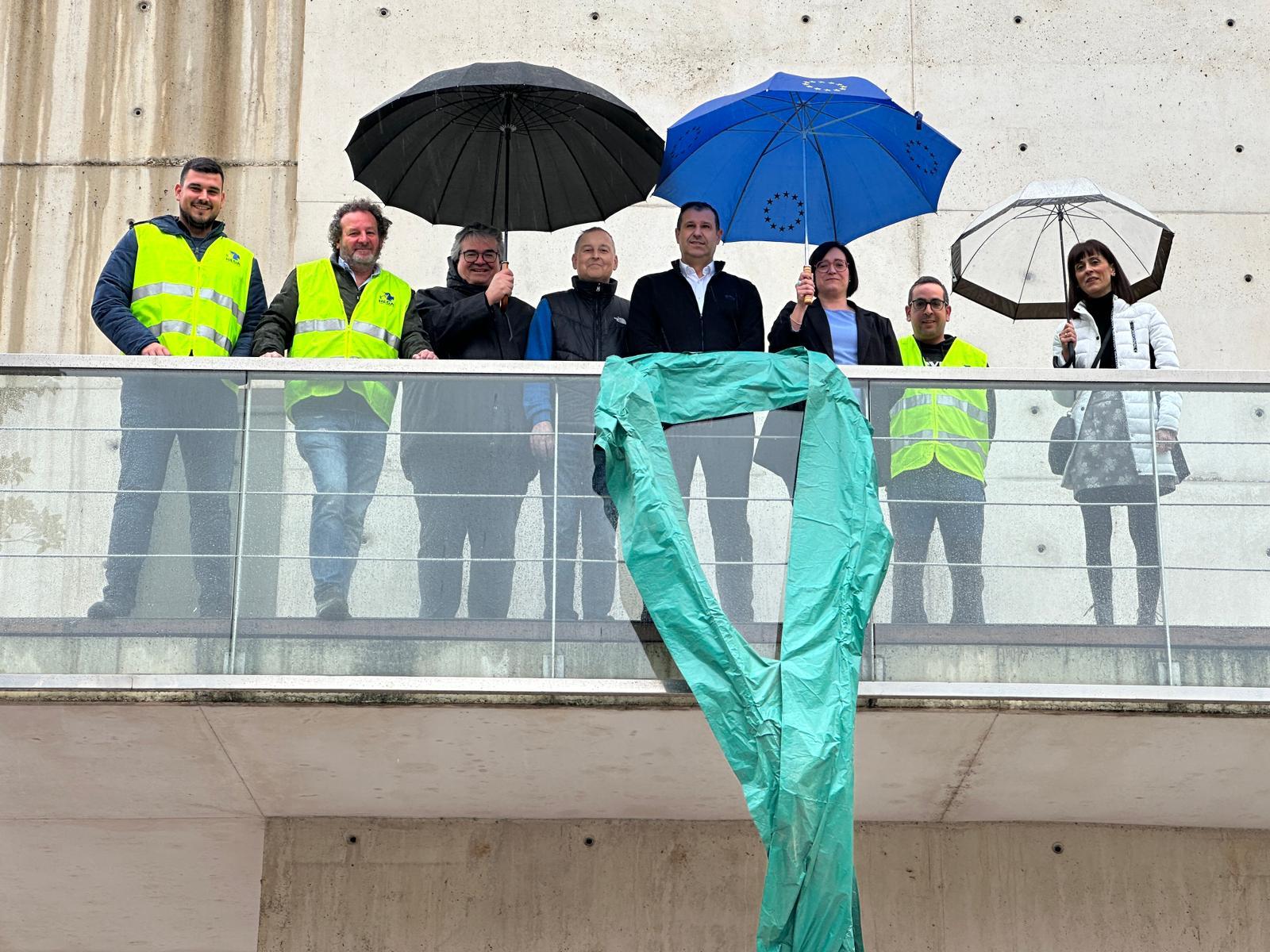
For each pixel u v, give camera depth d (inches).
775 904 228.8
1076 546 259.0
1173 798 289.4
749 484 259.4
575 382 263.4
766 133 305.7
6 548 255.1
